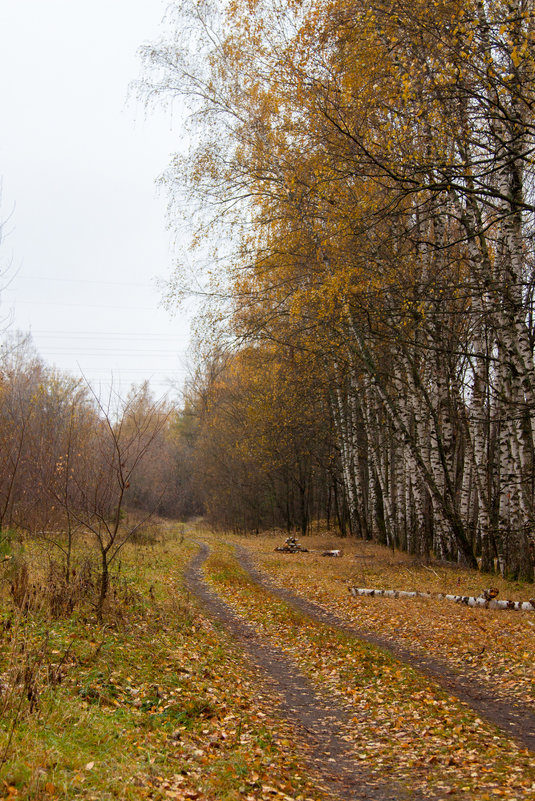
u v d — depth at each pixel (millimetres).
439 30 9594
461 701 7895
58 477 11609
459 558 19781
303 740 6637
